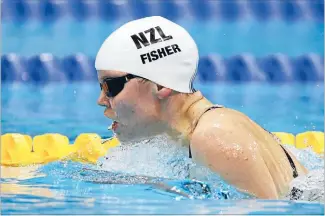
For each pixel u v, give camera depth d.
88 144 11.81
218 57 22.55
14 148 12.45
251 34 24.19
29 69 21.77
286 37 23.83
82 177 8.73
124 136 7.92
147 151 8.19
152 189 7.76
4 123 15.92
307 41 23.47
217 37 23.86
